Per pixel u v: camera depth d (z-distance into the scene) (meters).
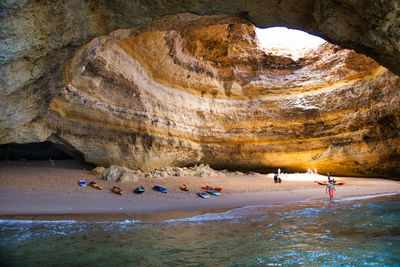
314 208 11.48
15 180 12.54
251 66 21.06
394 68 7.70
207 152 20.77
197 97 20.48
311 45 19.86
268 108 21.02
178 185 15.42
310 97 20.16
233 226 8.71
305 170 21.72
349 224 8.66
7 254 5.91
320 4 7.39
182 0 7.88
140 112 16.80
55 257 5.80
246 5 8.07
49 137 13.95
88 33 8.23
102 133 15.39
